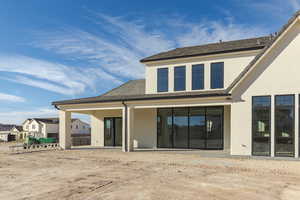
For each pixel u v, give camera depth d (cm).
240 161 1296
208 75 1838
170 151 1789
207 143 1861
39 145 2258
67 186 851
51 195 752
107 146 2342
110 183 880
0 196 751
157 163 1275
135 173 1040
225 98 1527
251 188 798
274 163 1224
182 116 1962
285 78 1380
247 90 1463
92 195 745
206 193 750
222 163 1243
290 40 1378
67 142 2095
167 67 1995
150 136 2059
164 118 2027
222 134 1812
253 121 1443
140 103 1789
